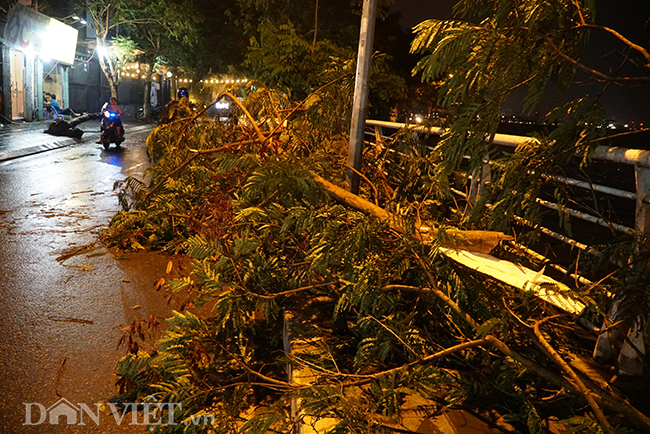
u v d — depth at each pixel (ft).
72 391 9.77
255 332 11.35
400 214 8.62
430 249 8.60
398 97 36.76
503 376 7.82
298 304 11.40
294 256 11.71
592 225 23.06
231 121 18.67
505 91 6.73
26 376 10.22
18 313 13.10
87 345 11.53
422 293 8.92
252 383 8.50
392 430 7.32
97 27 104.53
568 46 7.03
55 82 103.30
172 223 18.44
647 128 7.16
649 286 6.82
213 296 10.62
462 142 6.95
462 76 6.65
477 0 6.99
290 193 10.13
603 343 9.00
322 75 16.16
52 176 34.94
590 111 7.17
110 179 34.68
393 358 9.18
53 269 16.51
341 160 14.52
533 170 7.84
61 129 63.52
